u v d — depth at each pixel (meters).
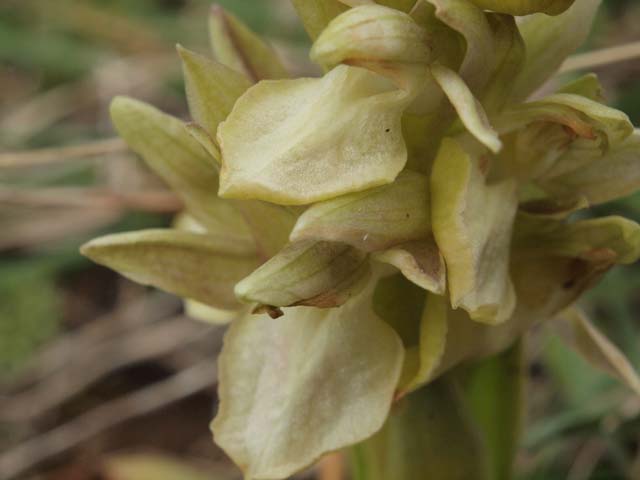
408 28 0.07
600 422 0.11
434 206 0.07
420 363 0.08
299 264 0.07
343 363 0.08
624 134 0.07
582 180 0.08
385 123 0.07
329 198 0.07
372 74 0.07
